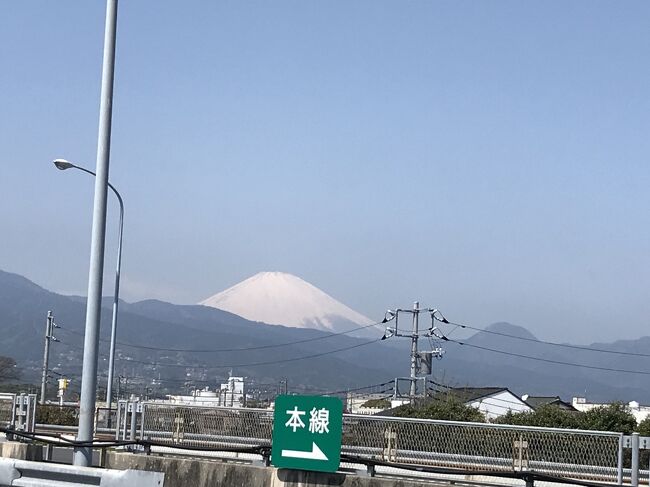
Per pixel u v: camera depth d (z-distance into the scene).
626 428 32.59
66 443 16.19
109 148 13.59
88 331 13.12
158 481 8.95
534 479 12.55
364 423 16.30
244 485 13.98
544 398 79.62
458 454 15.55
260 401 70.94
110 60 13.64
